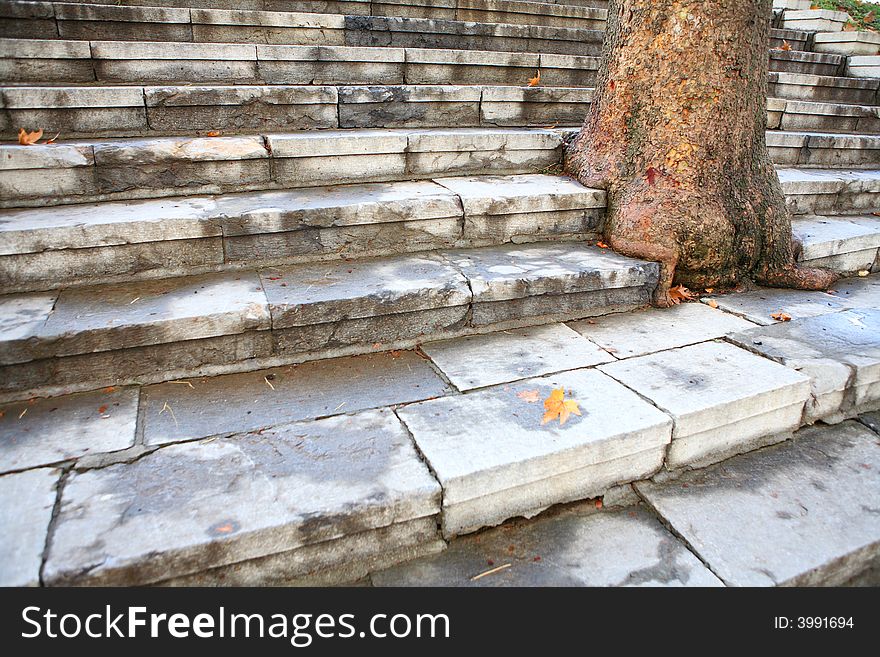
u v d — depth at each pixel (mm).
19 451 2061
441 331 2982
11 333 2289
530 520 2203
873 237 4203
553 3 6609
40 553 1654
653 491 2340
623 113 3656
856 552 2049
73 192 3096
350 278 2965
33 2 3926
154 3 4668
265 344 2662
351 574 1974
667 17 3354
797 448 2623
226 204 3158
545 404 2381
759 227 3621
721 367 2734
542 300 3150
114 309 2541
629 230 3494
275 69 4289
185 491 1907
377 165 3760
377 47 4719
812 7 8555
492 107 4570
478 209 3447
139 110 3553
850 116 5910
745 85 3432
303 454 2104
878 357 2844
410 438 2201
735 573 1962
